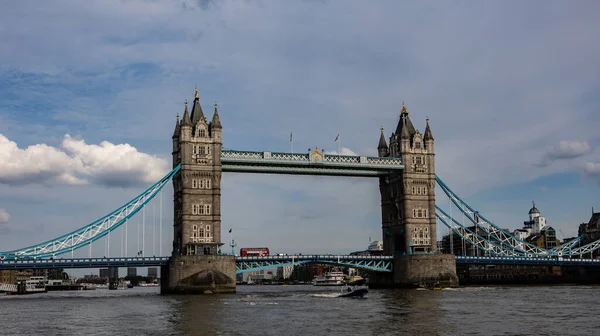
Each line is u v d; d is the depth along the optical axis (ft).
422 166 573.74
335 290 610.24
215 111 507.71
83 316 293.02
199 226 488.85
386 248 596.70
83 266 467.93
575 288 517.96
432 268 544.62
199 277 464.65
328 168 544.21
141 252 484.74
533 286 579.07
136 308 334.24
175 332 225.56
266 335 215.92
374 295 429.79
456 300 363.97
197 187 492.95
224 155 507.30
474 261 587.68
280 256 522.88
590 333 213.05
